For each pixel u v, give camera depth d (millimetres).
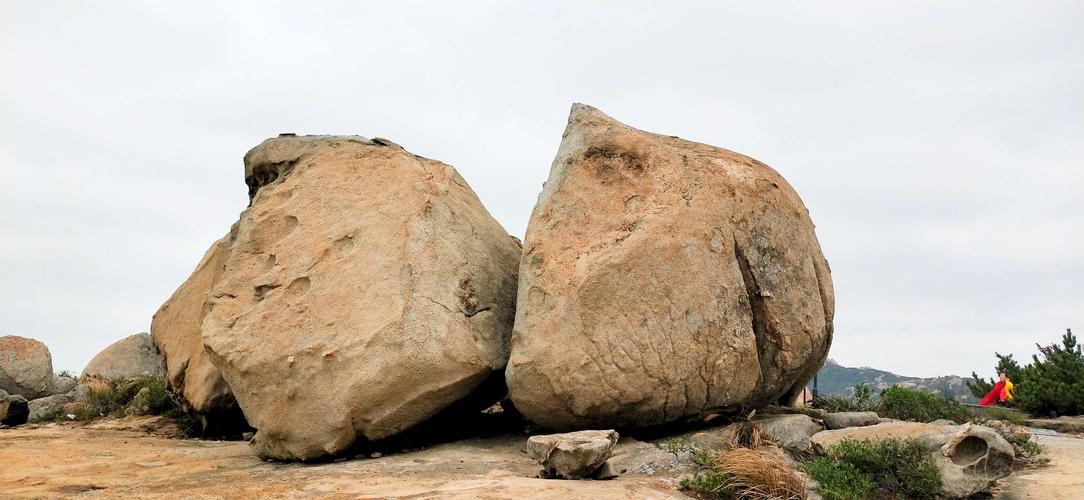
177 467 8344
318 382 8320
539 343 8062
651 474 7277
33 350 17281
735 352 8539
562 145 9539
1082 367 15672
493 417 10750
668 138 9672
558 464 7109
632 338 8109
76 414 13742
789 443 8156
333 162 9891
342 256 9023
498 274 9812
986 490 7363
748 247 8859
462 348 8578
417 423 8680
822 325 9375
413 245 9023
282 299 8852
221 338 8789
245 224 9672
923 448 7406
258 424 8562
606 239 8438
